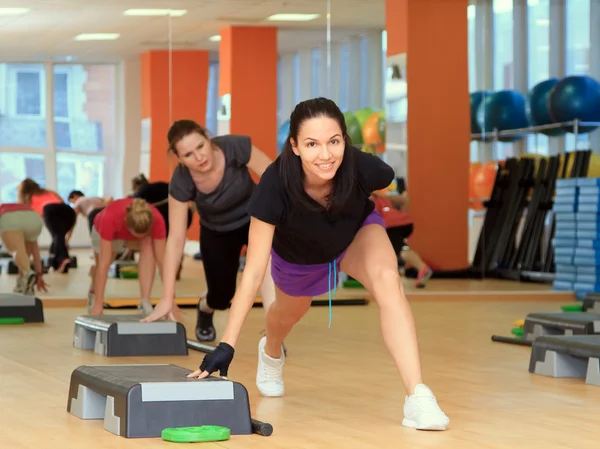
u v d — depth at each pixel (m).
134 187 8.15
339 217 3.15
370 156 3.13
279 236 3.27
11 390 4.01
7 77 7.88
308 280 3.41
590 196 9.27
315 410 3.59
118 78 8.23
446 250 10.23
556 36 10.13
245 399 3.17
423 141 10.02
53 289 8.05
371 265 3.26
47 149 7.95
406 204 10.02
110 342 5.12
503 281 10.20
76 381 3.46
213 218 5.15
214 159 4.95
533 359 4.61
